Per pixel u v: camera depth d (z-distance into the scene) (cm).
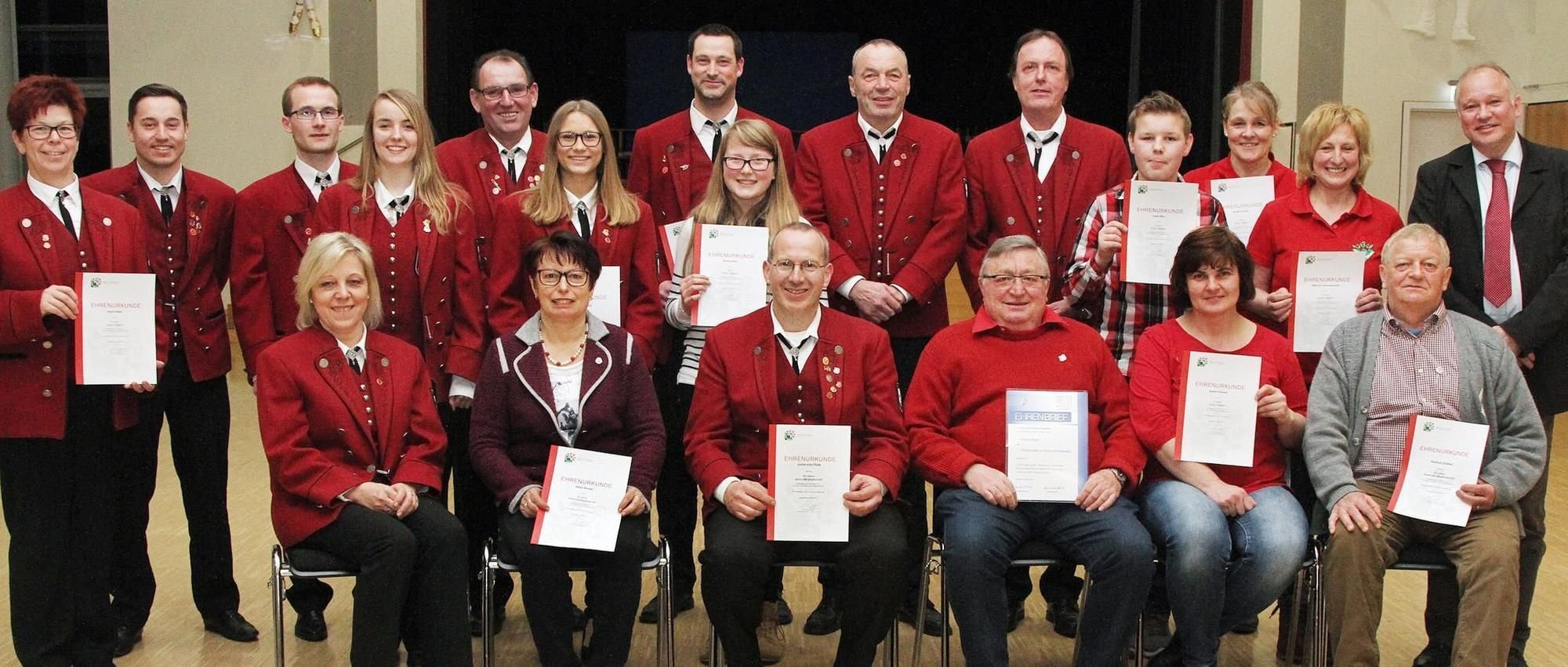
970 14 1681
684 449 375
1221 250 348
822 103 1684
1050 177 414
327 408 339
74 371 347
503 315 378
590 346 354
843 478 332
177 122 378
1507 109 368
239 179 1015
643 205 397
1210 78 1112
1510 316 369
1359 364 349
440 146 429
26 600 345
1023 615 425
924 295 399
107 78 1051
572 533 326
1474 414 339
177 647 388
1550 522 534
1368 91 961
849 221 410
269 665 375
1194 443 341
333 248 340
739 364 354
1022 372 355
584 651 357
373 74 980
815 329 356
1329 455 341
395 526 325
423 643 331
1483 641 320
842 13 1677
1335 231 381
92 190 358
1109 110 1606
